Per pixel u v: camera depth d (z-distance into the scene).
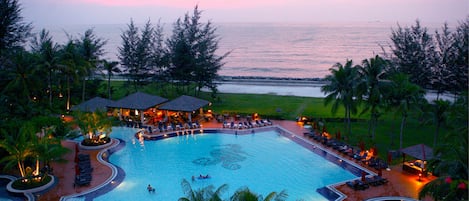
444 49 53.66
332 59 135.88
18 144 26.22
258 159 33.41
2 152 29.16
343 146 35.00
